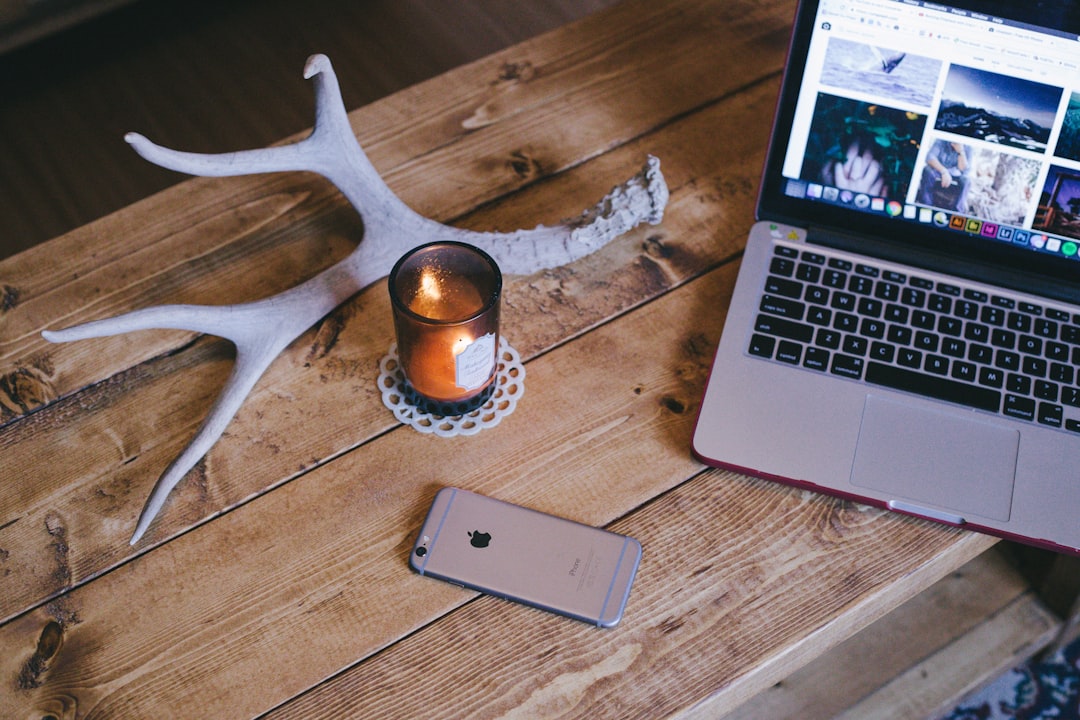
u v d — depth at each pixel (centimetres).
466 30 205
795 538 72
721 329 82
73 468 75
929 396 75
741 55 102
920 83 78
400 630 67
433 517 71
